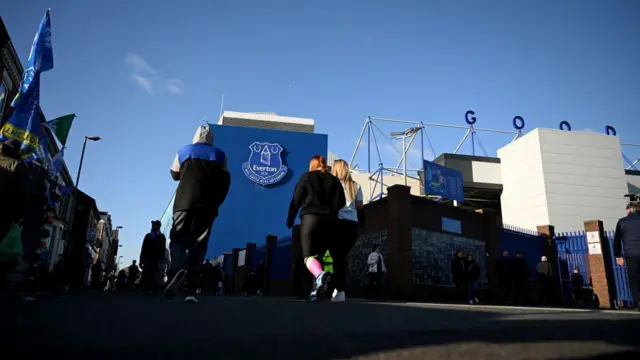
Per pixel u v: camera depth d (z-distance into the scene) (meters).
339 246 5.84
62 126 16.14
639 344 1.46
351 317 2.74
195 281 4.38
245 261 28.02
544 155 31.97
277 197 36.62
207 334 1.72
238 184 36.19
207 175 4.36
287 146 38.00
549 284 17.23
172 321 2.26
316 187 5.47
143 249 11.23
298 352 1.29
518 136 37.47
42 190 6.45
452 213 17.05
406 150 34.97
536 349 1.34
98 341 1.46
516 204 33.50
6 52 19.48
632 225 6.41
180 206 4.27
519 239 19.53
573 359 1.20
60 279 16.31
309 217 5.41
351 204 5.95
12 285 8.53
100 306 3.41
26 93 12.09
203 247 4.43
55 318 2.21
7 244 4.64
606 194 32.00
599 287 18.02
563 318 2.66
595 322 2.25
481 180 34.72
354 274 16.70
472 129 36.81
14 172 4.66
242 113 47.31
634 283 6.33
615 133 36.50
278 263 23.03
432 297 15.05
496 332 1.75
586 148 32.62
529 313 3.40
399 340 1.54
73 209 23.55
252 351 1.31
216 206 4.46
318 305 4.59
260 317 2.63
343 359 1.19
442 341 1.50
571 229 30.97
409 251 14.30
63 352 1.23
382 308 4.03
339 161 6.16
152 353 1.25
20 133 11.83
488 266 17.83
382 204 15.45
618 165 32.81
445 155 34.59
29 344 1.33
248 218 35.72
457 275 14.27
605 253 18.44
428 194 23.39
